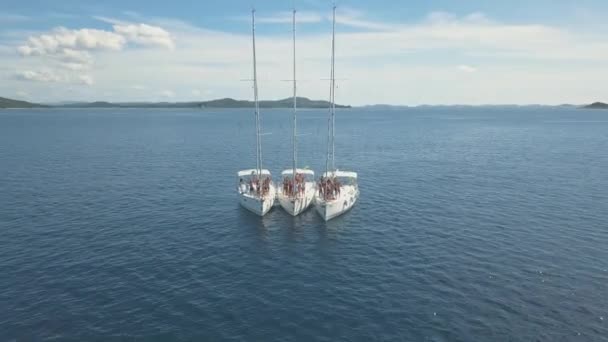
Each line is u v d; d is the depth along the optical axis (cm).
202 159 8212
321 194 4447
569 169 6931
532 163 7631
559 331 2230
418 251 3344
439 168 7175
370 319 2378
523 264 3050
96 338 2189
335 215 4250
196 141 11644
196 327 2300
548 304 2492
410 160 8162
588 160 7919
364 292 2688
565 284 2733
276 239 3653
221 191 5412
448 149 9931
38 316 2381
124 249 3384
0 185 5656
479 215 4281
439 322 2331
